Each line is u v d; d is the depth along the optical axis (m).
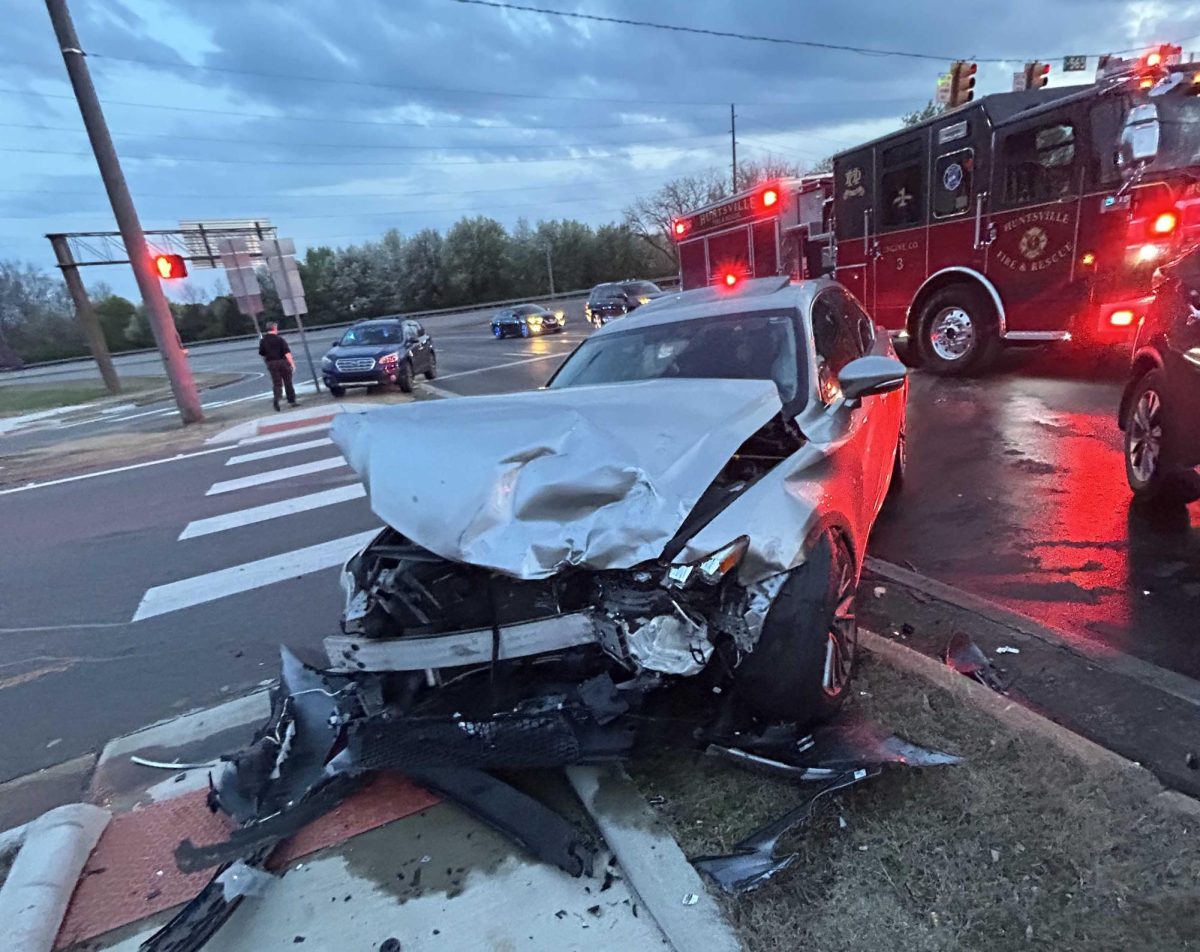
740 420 2.82
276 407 16.02
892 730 2.87
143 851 2.81
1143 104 7.07
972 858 2.31
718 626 2.61
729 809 2.63
